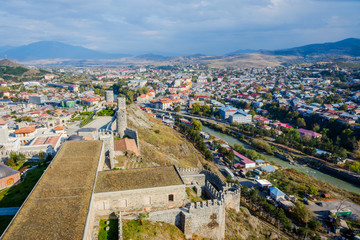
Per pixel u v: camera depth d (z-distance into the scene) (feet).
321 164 552.41
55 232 110.01
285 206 365.81
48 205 131.95
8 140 349.82
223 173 489.26
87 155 210.18
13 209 173.88
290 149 643.45
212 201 204.13
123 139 361.51
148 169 204.74
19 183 217.36
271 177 473.67
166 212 180.24
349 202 398.42
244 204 369.09
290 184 444.14
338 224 328.29
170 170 205.67
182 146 526.57
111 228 158.71
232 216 255.50
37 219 119.44
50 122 552.41
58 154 211.20
